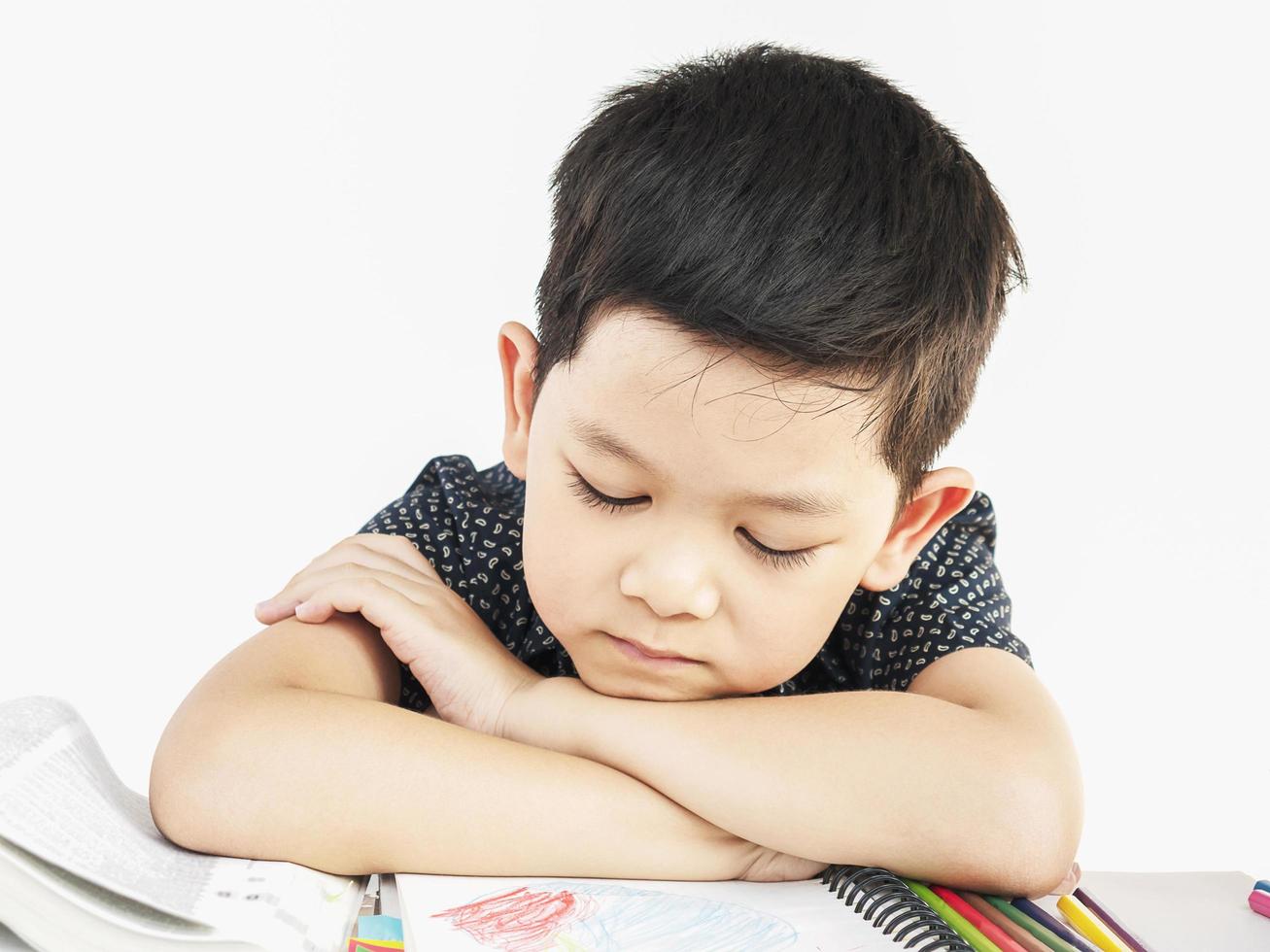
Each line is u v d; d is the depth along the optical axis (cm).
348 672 96
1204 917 85
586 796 82
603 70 222
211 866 77
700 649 85
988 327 94
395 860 80
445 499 121
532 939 70
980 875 82
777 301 77
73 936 65
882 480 84
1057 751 87
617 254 80
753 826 82
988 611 112
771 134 83
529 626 117
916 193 85
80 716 91
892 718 86
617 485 81
